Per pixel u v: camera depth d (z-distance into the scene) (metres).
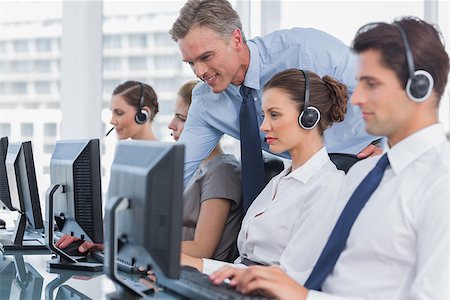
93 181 2.26
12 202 2.95
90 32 4.42
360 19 3.90
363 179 1.66
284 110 2.14
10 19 4.45
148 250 1.56
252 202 2.55
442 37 1.52
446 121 3.60
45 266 2.37
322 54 2.59
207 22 2.39
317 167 2.14
